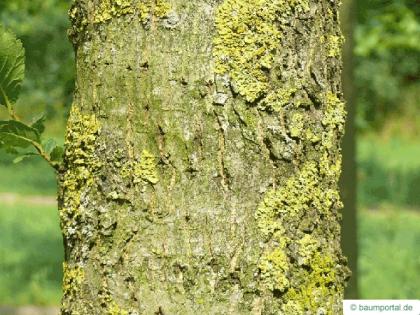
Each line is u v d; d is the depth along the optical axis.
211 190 1.66
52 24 8.68
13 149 1.79
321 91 1.72
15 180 10.93
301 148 1.70
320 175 1.71
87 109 1.70
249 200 1.67
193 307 1.65
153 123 1.67
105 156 1.69
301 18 1.70
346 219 3.83
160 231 1.66
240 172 1.66
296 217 1.69
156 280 1.66
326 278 1.71
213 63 1.66
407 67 14.95
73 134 1.71
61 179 1.73
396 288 5.98
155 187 1.67
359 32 6.30
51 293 5.62
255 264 1.67
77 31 1.73
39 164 12.08
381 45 6.39
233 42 1.67
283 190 1.68
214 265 1.66
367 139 15.30
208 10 1.67
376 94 15.21
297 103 1.70
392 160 13.27
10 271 6.11
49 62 8.15
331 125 1.73
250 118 1.67
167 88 1.66
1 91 1.77
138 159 1.67
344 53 3.70
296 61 1.70
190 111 1.66
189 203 1.66
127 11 1.68
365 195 10.32
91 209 1.69
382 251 7.00
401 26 6.23
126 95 1.68
